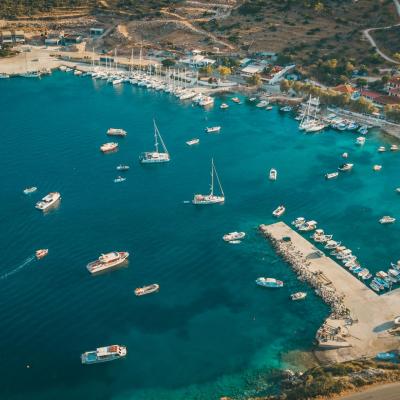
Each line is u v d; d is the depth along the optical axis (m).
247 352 154.00
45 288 175.00
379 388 131.88
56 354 152.62
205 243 196.62
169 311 167.50
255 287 176.62
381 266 185.12
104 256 184.62
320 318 164.25
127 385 144.88
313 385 133.00
